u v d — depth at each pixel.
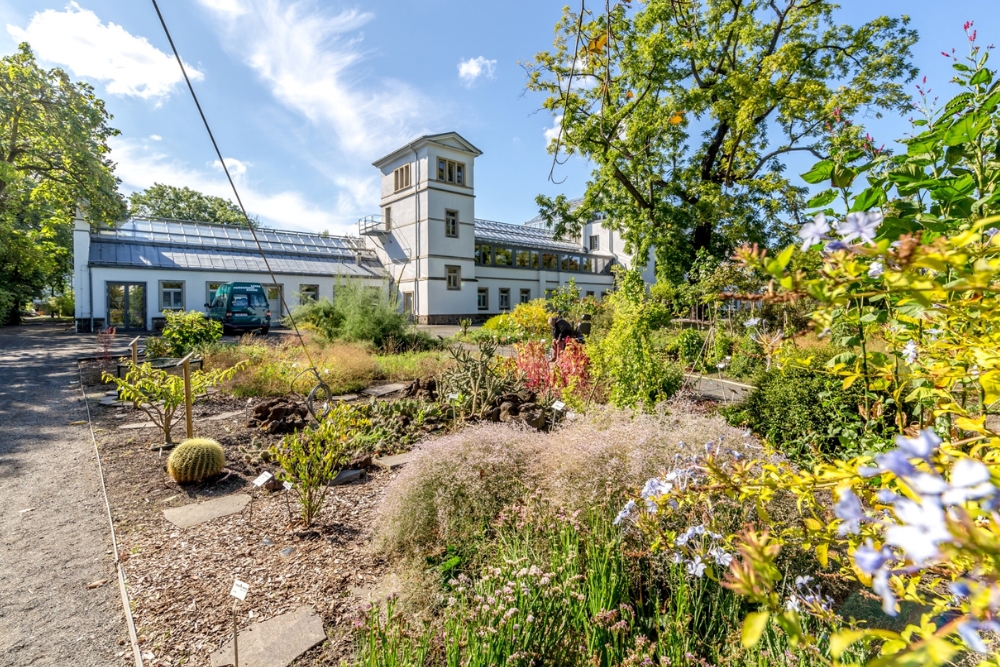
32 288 28.14
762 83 13.74
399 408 6.42
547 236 40.81
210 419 6.88
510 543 2.76
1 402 7.96
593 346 6.82
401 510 3.19
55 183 21.23
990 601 0.44
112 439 5.96
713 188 15.07
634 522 2.21
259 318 20.70
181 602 2.71
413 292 29.28
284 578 2.89
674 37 14.57
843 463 0.99
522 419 5.25
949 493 0.45
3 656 2.37
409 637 2.15
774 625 1.87
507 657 1.86
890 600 0.49
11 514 3.92
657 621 2.14
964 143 1.44
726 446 2.92
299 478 3.74
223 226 28.83
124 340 17.78
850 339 1.74
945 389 1.24
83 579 3.01
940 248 0.65
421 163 28.69
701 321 12.41
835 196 1.54
